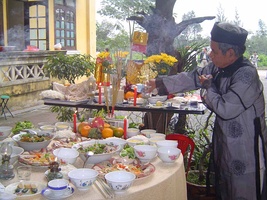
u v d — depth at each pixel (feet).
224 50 7.47
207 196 9.41
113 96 8.94
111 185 5.01
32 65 22.75
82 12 31.45
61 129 8.29
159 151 6.49
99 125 7.80
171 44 11.57
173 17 11.71
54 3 28.55
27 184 5.17
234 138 7.54
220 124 7.79
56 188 4.77
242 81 7.30
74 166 6.29
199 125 12.56
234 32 7.36
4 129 7.76
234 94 7.27
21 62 21.70
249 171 7.53
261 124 7.55
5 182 5.48
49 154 6.38
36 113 21.08
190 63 11.23
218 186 8.14
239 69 7.50
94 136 7.63
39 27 28.71
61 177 5.47
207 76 7.96
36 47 26.27
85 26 31.99
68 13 29.99
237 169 7.59
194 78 9.10
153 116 11.34
